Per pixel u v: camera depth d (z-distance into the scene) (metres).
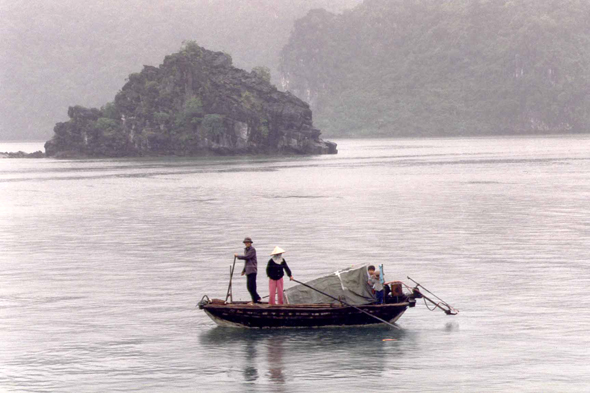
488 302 116.25
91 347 96.25
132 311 114.69
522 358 89.38
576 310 110.38
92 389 81.25
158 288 130.88
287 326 103.44
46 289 131.75
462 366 87.00
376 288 105.38
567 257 152.88
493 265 145.62
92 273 146.25
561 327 101.69
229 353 93.00
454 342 96.19
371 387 80.69
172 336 100.69
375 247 170.50
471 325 103.88
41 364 89.75
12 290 131.38
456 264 147.38
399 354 91.69
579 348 92.56
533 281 130.38
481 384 81.12
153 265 153.75
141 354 93.06
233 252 168.88
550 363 87.44
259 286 132.38
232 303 105.19
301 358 90.62
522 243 172.25
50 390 81.06
